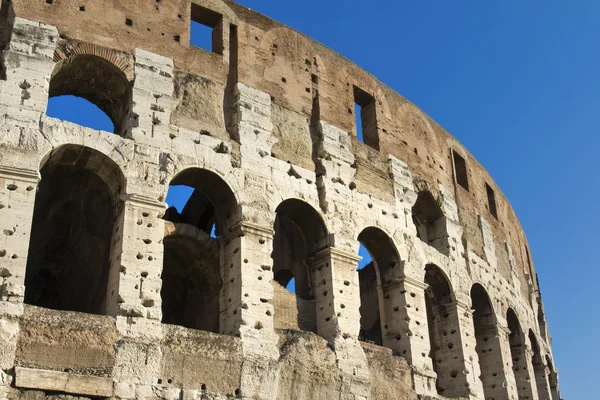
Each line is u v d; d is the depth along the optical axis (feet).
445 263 136.36
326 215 116.26
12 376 81.15
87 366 85.51
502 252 163.63
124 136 102.78
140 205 97.40
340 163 123.03
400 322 121.90
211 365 93.50
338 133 125.70
